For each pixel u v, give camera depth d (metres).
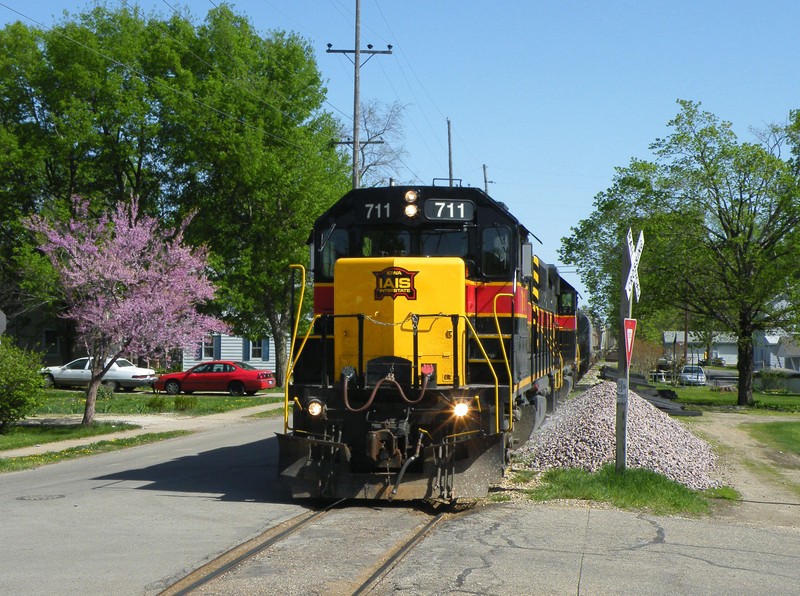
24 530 9.11
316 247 12.12
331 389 11.05
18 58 37.34
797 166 33.38
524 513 10.03
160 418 26.16
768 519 10.93
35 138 36.75
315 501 11.04
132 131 37.34
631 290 12.00
